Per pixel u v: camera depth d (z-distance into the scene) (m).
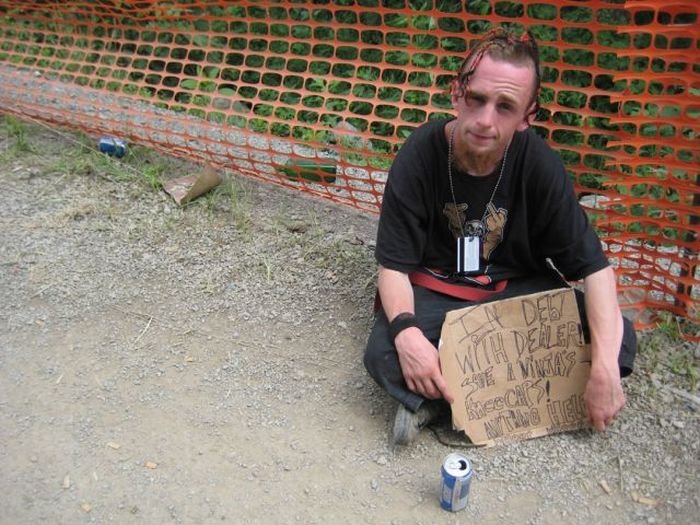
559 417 2.76
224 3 4.38
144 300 3.38
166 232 3.82
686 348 3.14
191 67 5.81
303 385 2.96
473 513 2.47
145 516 2.45
